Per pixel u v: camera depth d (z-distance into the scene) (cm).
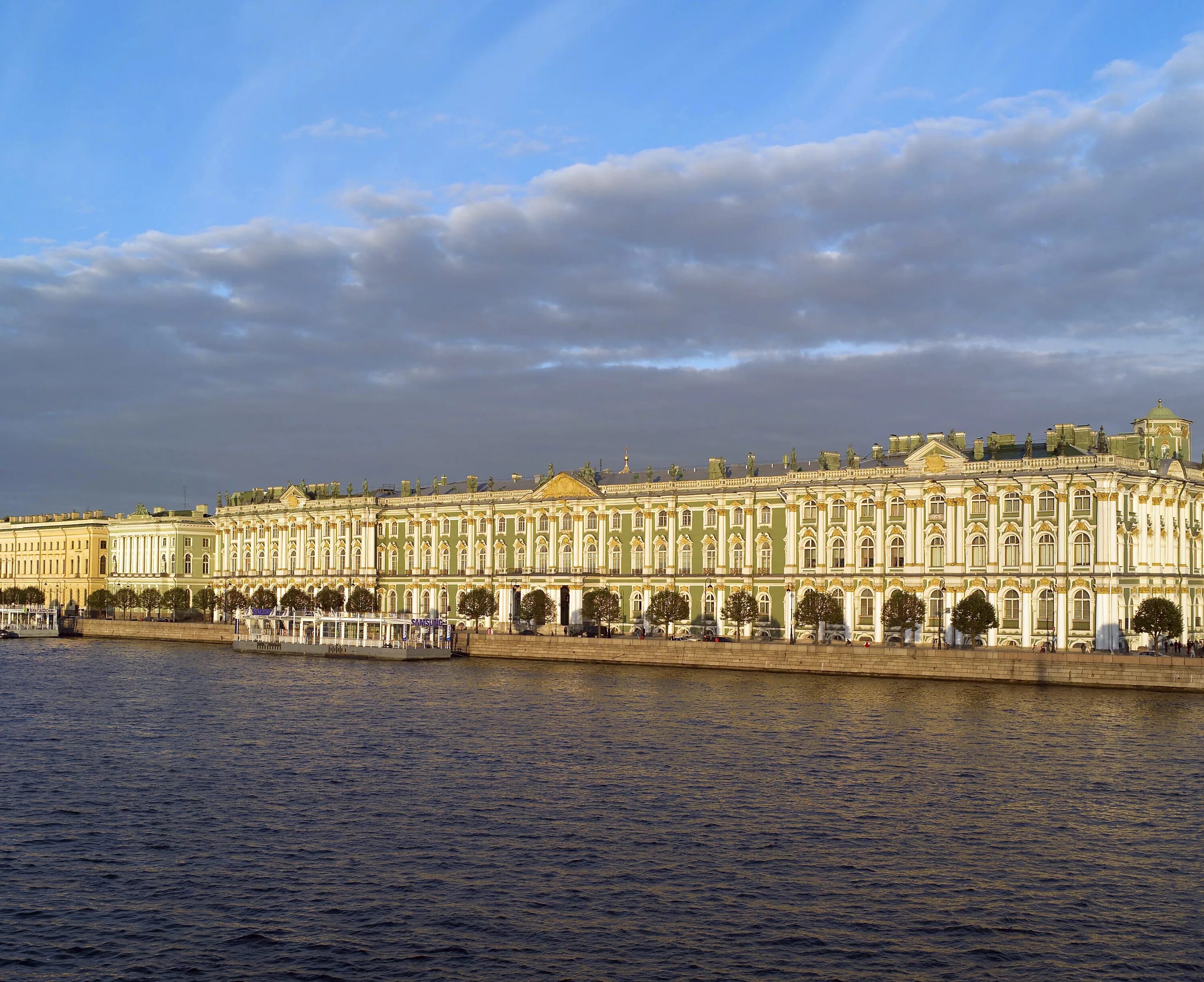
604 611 14062
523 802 5669
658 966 3672
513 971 3631
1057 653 10362
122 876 4503
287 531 19125
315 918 4062
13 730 7931
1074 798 5756
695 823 5269
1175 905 4231
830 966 3681
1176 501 12062
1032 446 12288
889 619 11881
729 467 14725
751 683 10875
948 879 4497
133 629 19175
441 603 16925
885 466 12875
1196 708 8800
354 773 6366
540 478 15950
